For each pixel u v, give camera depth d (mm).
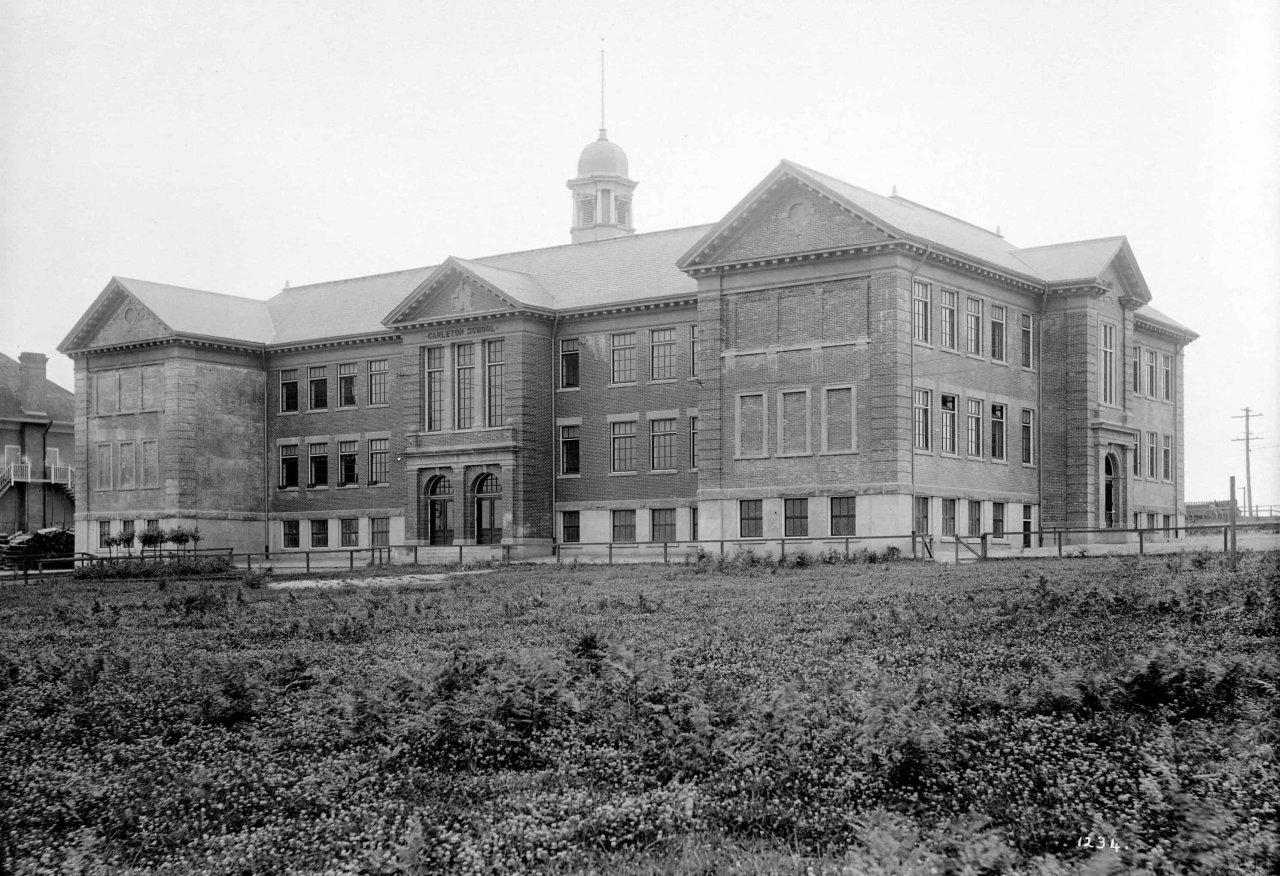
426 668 18500
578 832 12461
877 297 54281
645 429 65625
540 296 68500
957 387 57312
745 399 57781
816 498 55438
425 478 69750
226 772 15227
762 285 57375
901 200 63969
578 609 32719
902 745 13430
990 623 25141
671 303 64312
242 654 25609
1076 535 61344
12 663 23953
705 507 58375
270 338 80000
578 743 15469
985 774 13445
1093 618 24969
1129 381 64938
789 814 12523
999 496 59562
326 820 13289
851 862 10781
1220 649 20156
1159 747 13742
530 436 66875
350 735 16422
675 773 14047
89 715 19047
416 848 11609
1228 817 11188
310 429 78375
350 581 50062
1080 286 61281
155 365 77188
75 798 14477
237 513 78438
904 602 30531
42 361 95188
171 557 67312
